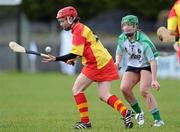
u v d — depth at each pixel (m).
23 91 47.09
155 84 23.36
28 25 74.31
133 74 24.58
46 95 44.00
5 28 76.62
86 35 22.77
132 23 23.56
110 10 100.50
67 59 22.69
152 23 90.44
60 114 31.38
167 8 102.19
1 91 47.06
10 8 76.75
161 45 67.44
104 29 89.69
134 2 101.62
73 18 22.84
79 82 23.20
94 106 36.28
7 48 72.75
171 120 28.28
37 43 79.38
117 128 23.97
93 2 100.38
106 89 23.03
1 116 30.44
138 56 24.14
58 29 89.31
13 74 65.56
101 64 22.94
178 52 23.64
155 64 23.72
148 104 24.69
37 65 71.19
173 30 23.12
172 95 44.66
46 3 101.88
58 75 64.94
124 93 24.83
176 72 62.00
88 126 23.66
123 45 24.34
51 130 23.88
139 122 24.77
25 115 30.92
